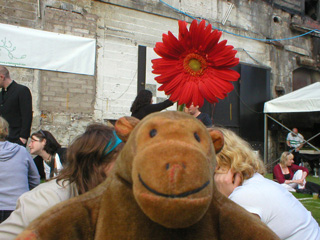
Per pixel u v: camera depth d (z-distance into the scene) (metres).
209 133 0.78
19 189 2.34
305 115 10.75
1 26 6.00
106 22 7.14
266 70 9.89
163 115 0.72
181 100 1.21
